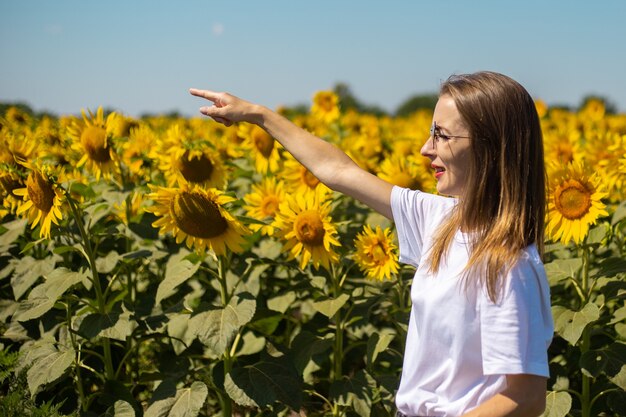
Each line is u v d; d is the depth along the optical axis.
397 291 4.33
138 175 5.27
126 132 5.92
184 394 3.47
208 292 4.94
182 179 3.39
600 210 3.73
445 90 2.21
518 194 2.07
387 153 6.79
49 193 3.56
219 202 3.41
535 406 1.92
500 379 2.00
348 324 3.94
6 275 4.45
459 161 2.16
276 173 5.66
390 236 3.92
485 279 1.95
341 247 4.18
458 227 2.14
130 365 4.38
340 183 2.68
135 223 4.43
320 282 4.06
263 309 3.86
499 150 2.10
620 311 3.64
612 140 5.60
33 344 3.96
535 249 2.04
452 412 2.04
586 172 3.81
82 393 3.77
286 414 4.31
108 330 3.49
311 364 4.15
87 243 3.69
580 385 4.36
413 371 2.15
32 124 7.80
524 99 2.14
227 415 3.77
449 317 2.03
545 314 2.02
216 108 2.84
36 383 3.43
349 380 3.79
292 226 3.86
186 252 4.42
